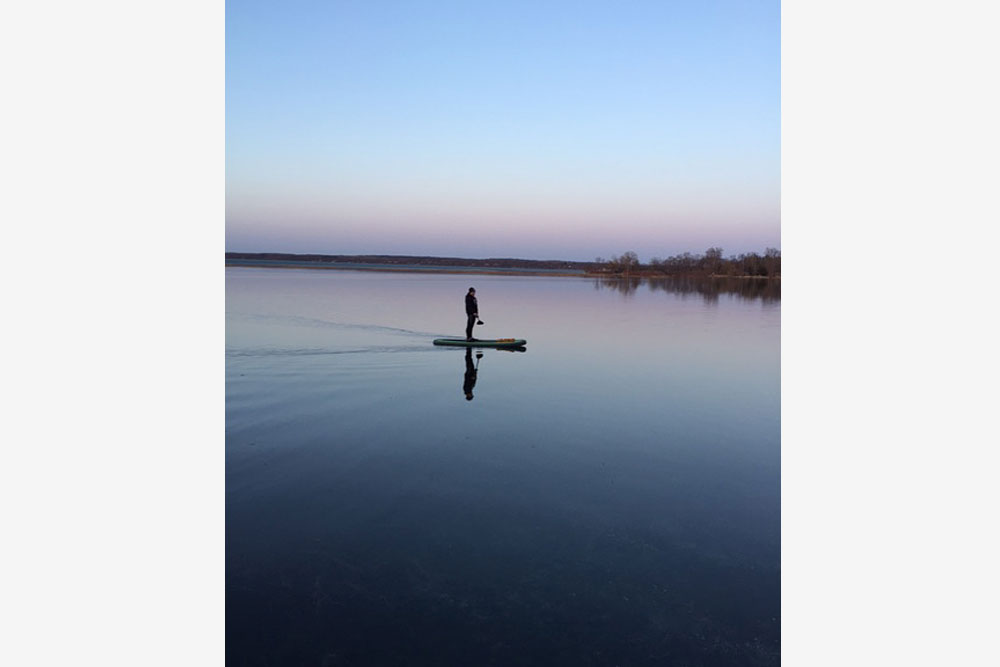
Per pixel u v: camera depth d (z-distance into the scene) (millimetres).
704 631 4613
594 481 7535
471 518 6422
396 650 4328
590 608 4875
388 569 5395
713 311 32781
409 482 7371
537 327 24109
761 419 10555
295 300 34562
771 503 6941
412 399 11547
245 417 10102
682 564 5574
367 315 26828
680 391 12719
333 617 4699
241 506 6637
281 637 4449
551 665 4207
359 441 8914
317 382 12844
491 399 11680
